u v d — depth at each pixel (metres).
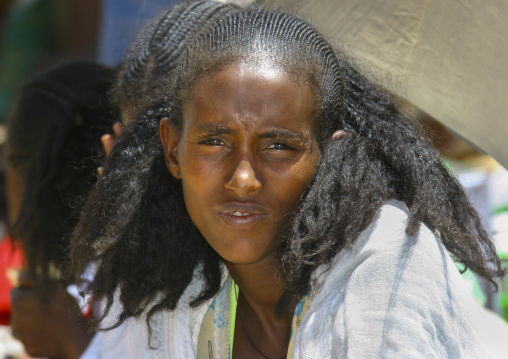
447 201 4.36
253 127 3.87
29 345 6.87
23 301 6.80
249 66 3.92
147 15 7.66
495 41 5.17
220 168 3.99
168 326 4.80
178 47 5.64
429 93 5.42
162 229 4.61
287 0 5.35
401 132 4.40
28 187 6.77
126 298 4.70
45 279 6.74
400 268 3.83
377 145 4.30
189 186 4.13
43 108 6.87
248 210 3.97
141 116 4.75
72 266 5.06
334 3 5.48
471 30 5.24
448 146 7.20
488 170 7.38
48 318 6.76
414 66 5.43
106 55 9.15
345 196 4.02
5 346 7.12
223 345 4.75
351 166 4.10
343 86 4.35
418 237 3.93
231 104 3.89
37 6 13.45
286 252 4.13
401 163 4.24
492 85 5.22
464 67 5.30
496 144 5.26
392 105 4.57
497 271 4.62
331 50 4.32
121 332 5.21
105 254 4.68
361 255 3.96
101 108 6.73
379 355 3.67
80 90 6.85
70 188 6.73
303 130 3.96
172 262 4.62
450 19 5.28
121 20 9.05
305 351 3.98
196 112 4.00
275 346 4.64
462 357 3.80
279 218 4.04
